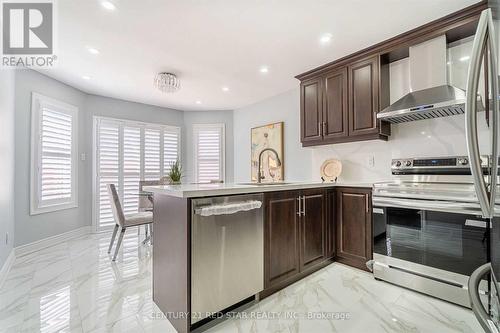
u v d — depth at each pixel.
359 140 2.80
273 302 1.96
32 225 3.26
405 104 2.32
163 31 2.34
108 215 4.36
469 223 1.81
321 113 3.15
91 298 2.01
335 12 2.07
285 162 4.22
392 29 2.33
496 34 0.84
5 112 2.59
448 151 2.41
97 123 4.30
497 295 0.85
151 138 4.96
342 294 2.07
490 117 0.89
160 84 3.35
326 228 2.64
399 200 2.17
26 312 1.81
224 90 4.10
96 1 1.92
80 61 2.98
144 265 2.72
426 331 1.59
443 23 2.19
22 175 3.13
